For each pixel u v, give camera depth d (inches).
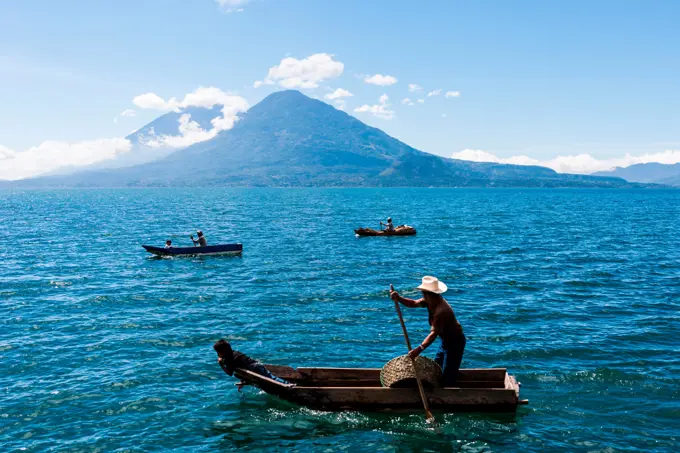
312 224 2487.7
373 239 1748.3
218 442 382.0
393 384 425.1
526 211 3737.7
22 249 1496.1
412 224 2413.9
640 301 801.6
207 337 629.9
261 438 387.2
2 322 703.1
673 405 429.1
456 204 5187.0
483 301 805.9
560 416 413.1
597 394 452.4
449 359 429.7
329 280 991.6
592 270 1084.5
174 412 429.1
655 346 578.2
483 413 415.5
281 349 582.2
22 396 459.8
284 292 884.6
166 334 644.1
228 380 496.7
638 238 1752.0
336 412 423.8
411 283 956.6
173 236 1937.7
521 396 450.3
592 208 4276.6
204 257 1310.3
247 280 1001.5
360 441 382.0
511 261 1222.3
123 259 1298.0
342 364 536.4
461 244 1585.9
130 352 577.9
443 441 379.9
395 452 367.2
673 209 4126.5
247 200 6545.3
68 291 908.0
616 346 578.6
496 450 366.3
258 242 1670.8
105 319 717.9
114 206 4800.7
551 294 855.7
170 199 7150.6
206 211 3811.5
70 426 406.6
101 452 368.8
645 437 379.9
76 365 537.6
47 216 3196.4
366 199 7017.7
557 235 1863.9
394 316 723.4
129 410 433.1
